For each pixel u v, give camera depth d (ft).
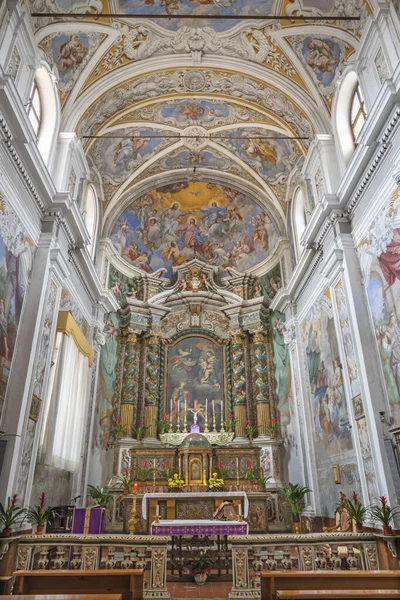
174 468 44.19
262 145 50.96
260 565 21.79
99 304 47.67
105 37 37.11
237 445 48.01
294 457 45.52
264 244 57.16
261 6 36.45
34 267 31.04
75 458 37.73
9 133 26.09
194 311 56.95
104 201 52.80
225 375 53.78
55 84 36.22
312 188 41.42
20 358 27.89
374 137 28.22
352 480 31.50
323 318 38.47
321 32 35.81
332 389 36.01
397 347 26.11
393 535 22.93
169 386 53.21
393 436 26.18
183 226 59.67
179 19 38.06
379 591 12.39
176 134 51.42
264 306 55.06
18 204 28.50
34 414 28.68
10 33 27.25
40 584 15.23
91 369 44.80
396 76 25.44
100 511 29.99
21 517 25.94
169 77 43.62
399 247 26.20
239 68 41.83
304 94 40.19
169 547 31.63
